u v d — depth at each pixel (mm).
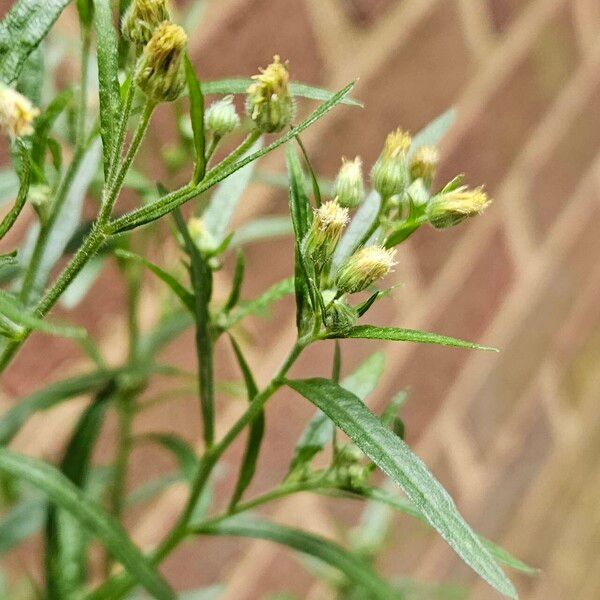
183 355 301
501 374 424
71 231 207
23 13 178
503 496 442
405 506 203
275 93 184
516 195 403
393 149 196
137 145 177
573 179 435
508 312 417
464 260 384
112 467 256
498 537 445
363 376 211
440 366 387
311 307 189
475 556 175
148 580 205
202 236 207
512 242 408
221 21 271
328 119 308
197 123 177
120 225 178
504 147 389
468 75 356
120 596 216
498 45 367
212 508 320
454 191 192
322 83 305
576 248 450
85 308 269
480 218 385
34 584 240
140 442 290
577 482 485
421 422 387
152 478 301
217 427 311
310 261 185
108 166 177
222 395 310
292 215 186
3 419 227
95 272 229
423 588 329
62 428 274
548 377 453
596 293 472
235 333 296
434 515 175
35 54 193
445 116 213
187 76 175
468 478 419
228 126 189
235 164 177
